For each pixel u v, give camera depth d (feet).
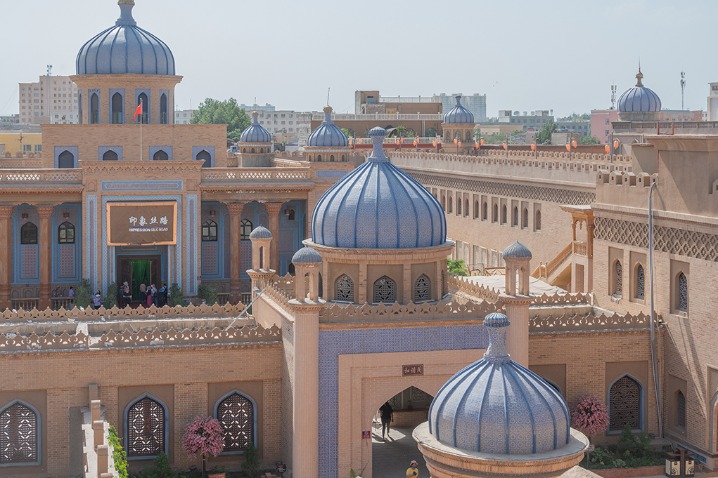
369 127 319.68
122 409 92.89
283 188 163.22
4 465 91.45
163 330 103.19
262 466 95.14
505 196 167.22
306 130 506.48
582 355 99.40
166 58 172.86
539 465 43.60
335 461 90.38
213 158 172.76
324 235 94.43
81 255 158.30
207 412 94.22
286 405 93.66
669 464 93.71
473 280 125.29
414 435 47.14
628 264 104.63
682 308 98.02
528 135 494.18
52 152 166.91
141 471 92.89
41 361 91.15
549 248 151.23
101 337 92.38
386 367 90.68
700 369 94.94
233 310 107.86
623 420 101.04
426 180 205.77
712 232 91.86
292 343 90.99
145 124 169.89
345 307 90.12
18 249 157.89
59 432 91.71
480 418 44.42
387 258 91.86
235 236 162.30
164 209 154.51
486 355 46.68
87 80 170.40
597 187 110.22
